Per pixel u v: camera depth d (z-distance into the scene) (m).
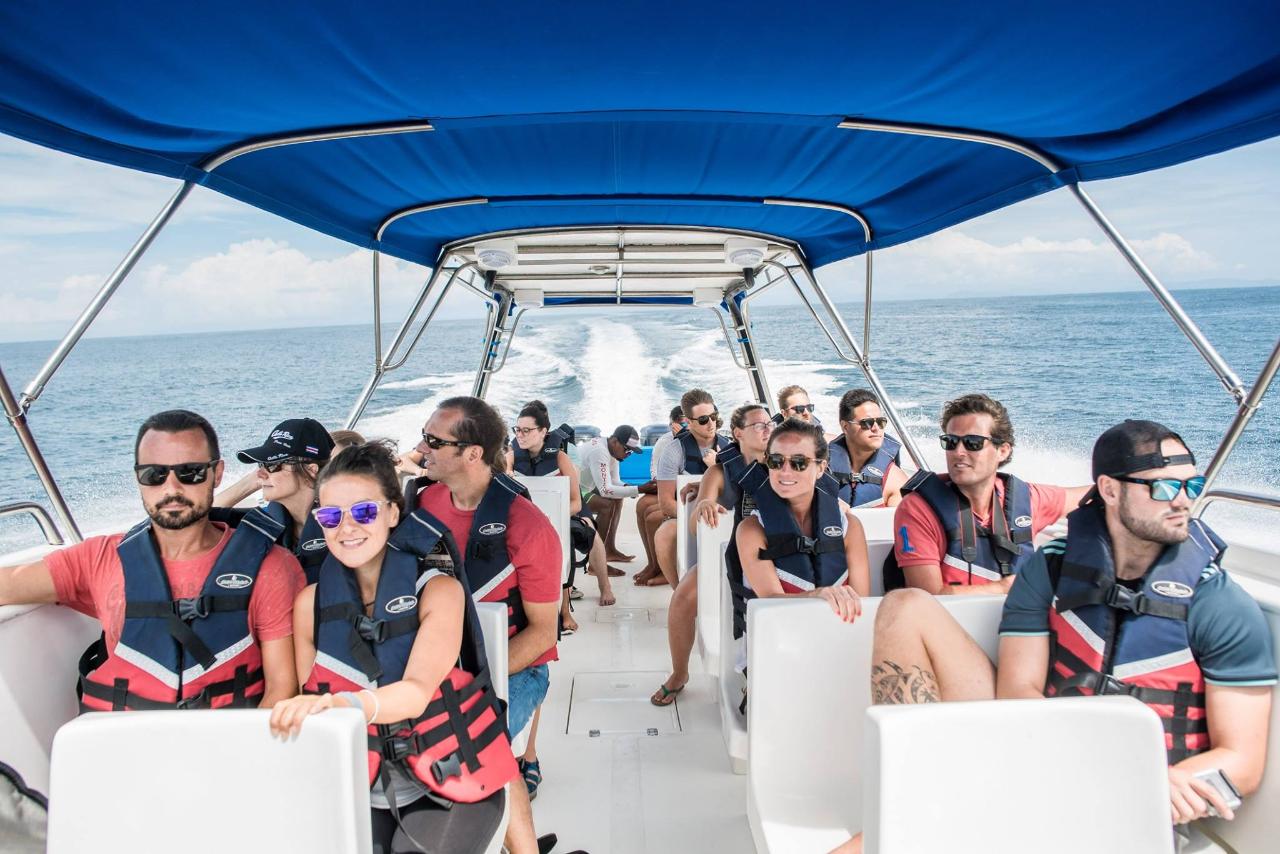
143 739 1.33
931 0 1.75
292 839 1.32
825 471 2.61
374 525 1.71
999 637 1.95
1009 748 1.31
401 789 1.73
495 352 7.47
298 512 2.56
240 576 1.88
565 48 2.02
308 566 2.34
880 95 2.41
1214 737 1.68
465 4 1.75
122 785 1.33
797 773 2.04
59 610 2.07
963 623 2.01
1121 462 1.68
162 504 1.78
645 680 3.76
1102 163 2.81
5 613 1.90
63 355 2.54
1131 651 1.72
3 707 1.87
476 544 2.45
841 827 1.98
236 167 2.95
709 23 1.87
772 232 4.93
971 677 1.83
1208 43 1.96
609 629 4.50
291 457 2.48
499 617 2.11
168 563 1.90
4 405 2.40
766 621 2.01
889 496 3.72
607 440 7.28
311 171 3.19
